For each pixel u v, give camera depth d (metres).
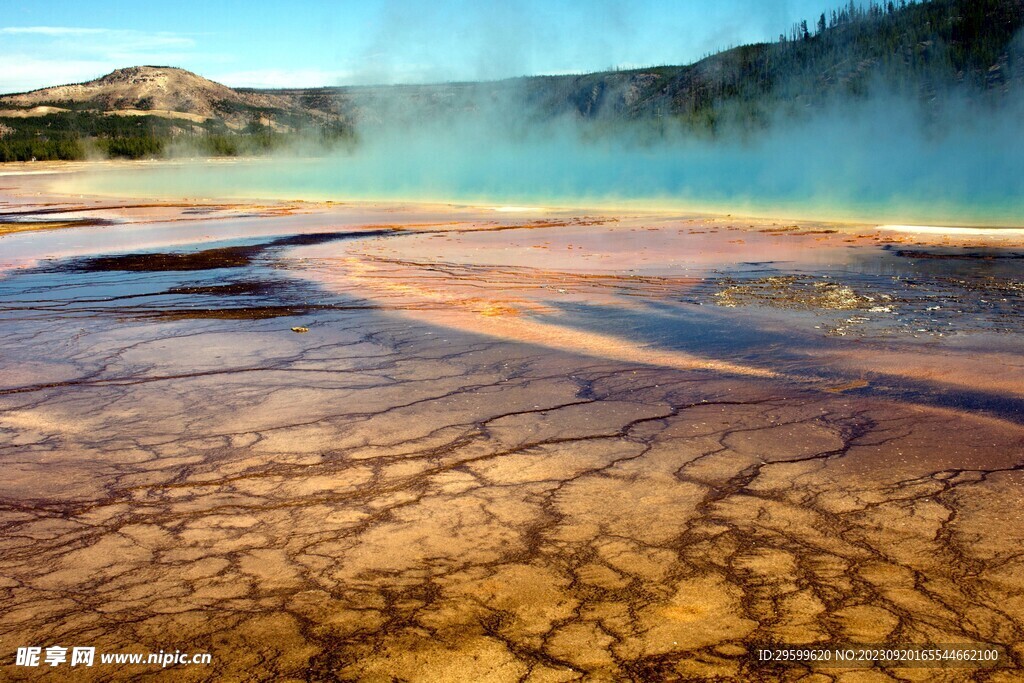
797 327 8.97
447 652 3.17
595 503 4.53
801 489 4.67
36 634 3.33
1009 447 5.26
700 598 3.52
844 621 3.34
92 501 4.66
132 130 188.50
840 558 3.86
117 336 8.91
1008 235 17.16
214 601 3.56
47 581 3.76
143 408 6.37
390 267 14.05
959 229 18.44
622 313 9.91
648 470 5.00
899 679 2.96
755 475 4.89
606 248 16.39
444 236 19.00
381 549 4.03
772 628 3.29
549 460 5.19
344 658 3.14
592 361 7.65
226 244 17.80
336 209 27.77
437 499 4.62
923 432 5.58
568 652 3.15
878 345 8.08
